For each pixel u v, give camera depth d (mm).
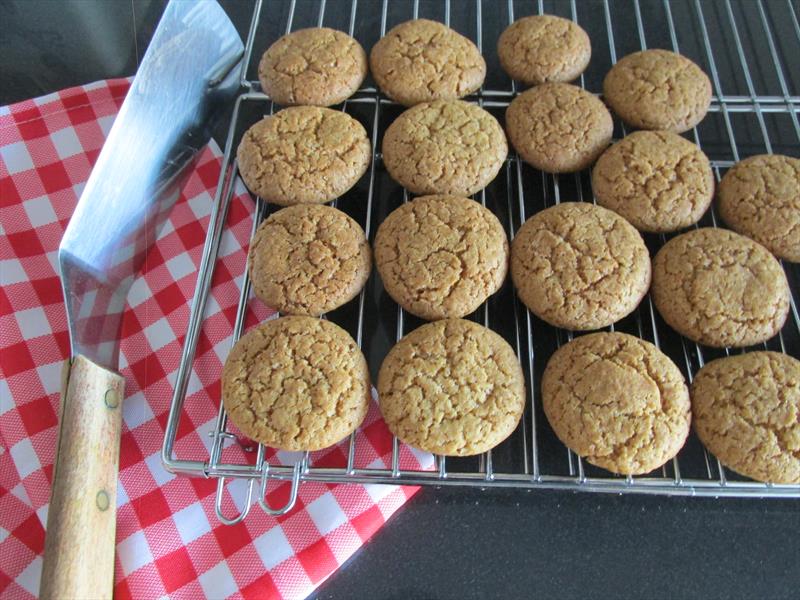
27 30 325
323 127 259
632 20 331
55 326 258
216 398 242
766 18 332
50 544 176
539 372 241
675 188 248
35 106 294
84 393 196
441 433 207
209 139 295
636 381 212
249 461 229
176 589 209
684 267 234
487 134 260
